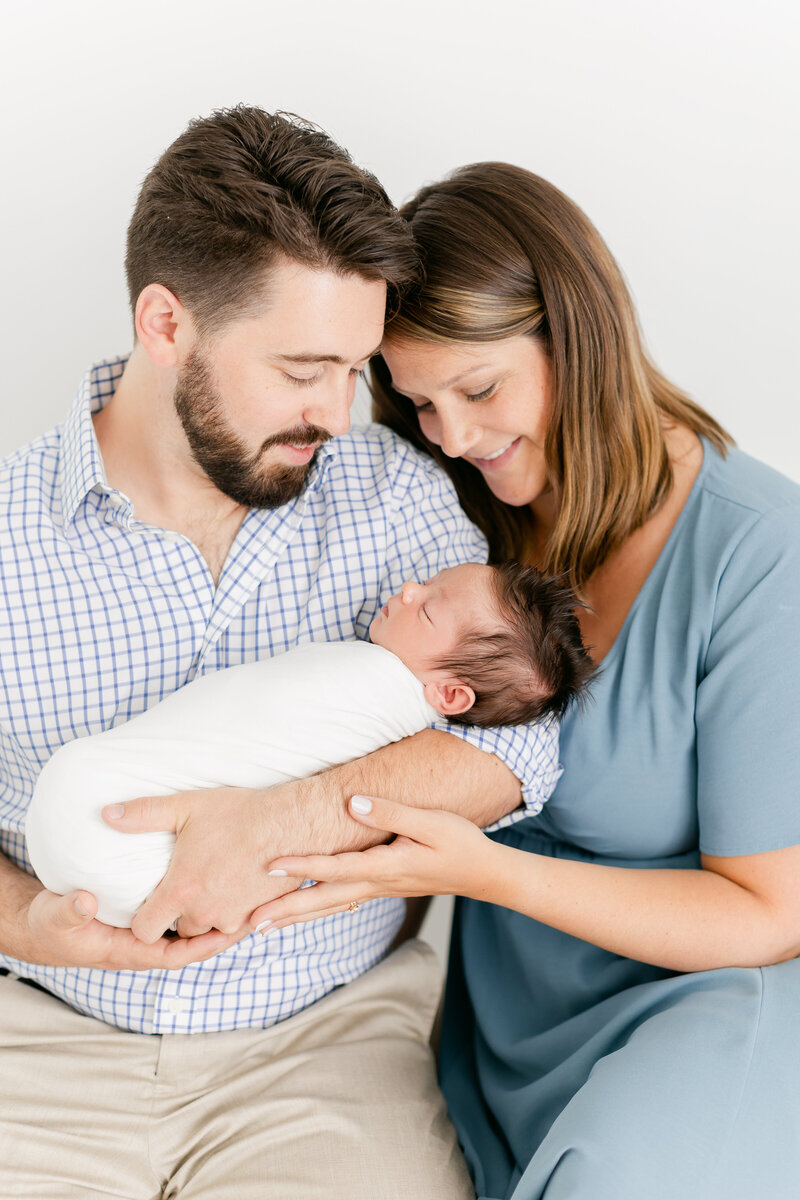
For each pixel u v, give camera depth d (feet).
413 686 3.91
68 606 4.04
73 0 5.24
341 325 3.68
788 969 3.87
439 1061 4.87
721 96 5.37
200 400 3.91
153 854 3.49
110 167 5.52
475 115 5.48
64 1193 3.64
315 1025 4.21
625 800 4.26
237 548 4.26
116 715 4.12
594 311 4.16
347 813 3.59
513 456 4.56
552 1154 3.30
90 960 3.66
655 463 4.35
